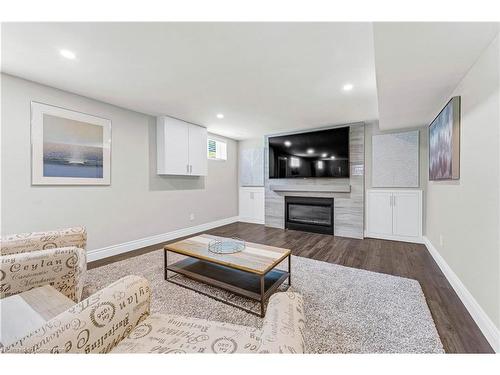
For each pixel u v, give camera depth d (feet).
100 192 9.83
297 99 9.47
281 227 16.20
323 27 4.99
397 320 5.41
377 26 4.23
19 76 7.44
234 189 18.51
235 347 2.73
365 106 10.36
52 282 4.47
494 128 4.61
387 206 12.84
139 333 3.07
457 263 6.75
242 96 9.18
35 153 7.90
